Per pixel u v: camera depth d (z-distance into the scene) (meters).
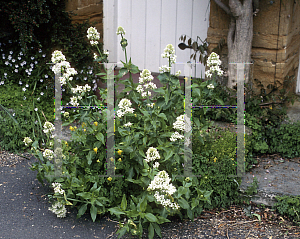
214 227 2.79
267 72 4.55
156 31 6.33
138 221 2.60
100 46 5.57
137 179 2.91
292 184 3.21
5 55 5.45
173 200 2.50
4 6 5.04
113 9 6.49
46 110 4.94
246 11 4.37
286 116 4.23
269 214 2.95
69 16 5.67
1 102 4.75
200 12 5.74
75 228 2.77
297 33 4.66
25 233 2.68
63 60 3.04
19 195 3.25
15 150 4.21
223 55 4.92
